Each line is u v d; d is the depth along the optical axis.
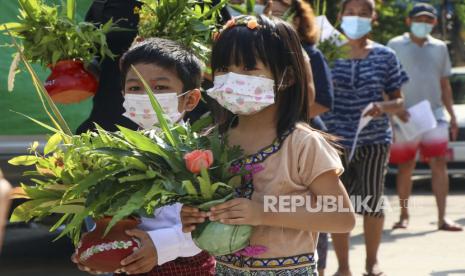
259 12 5.82
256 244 3.14
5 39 6.03
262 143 3.18
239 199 3.00
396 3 11.65
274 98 3.14
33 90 6.01
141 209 3.09
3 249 7.61
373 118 6.76
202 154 2.96
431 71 8.79
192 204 3.02
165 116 3.18
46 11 4.16
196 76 3.75
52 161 3.29
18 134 6.00
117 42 4.81
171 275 3.47
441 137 8.70
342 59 6.83
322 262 5.92
